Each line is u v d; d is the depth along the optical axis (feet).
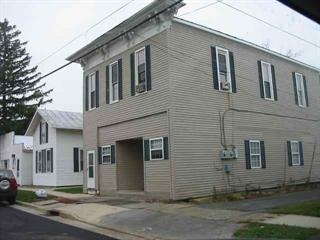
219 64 66.03
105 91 73.10
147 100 62.08
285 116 79.10
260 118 72.49
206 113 62.08
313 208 43.39
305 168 82.38
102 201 61.82
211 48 65.00
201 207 50.24
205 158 60.70
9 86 180.65
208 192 60.23
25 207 63.62
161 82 59.52
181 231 37.76
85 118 79.20
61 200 66.03
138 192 64.44
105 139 72.95
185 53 60.59
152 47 61.67
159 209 49.90
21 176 116.37
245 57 71.67
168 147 57.62
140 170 72.28
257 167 69.97
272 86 77.00
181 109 58.65
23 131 178.29
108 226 42.93
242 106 68.95
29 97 182.60
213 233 35.68
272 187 72.49
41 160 108.58
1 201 71.56
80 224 45.73
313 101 88.99
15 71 182.70
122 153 70.38
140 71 64.39
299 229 33.71
